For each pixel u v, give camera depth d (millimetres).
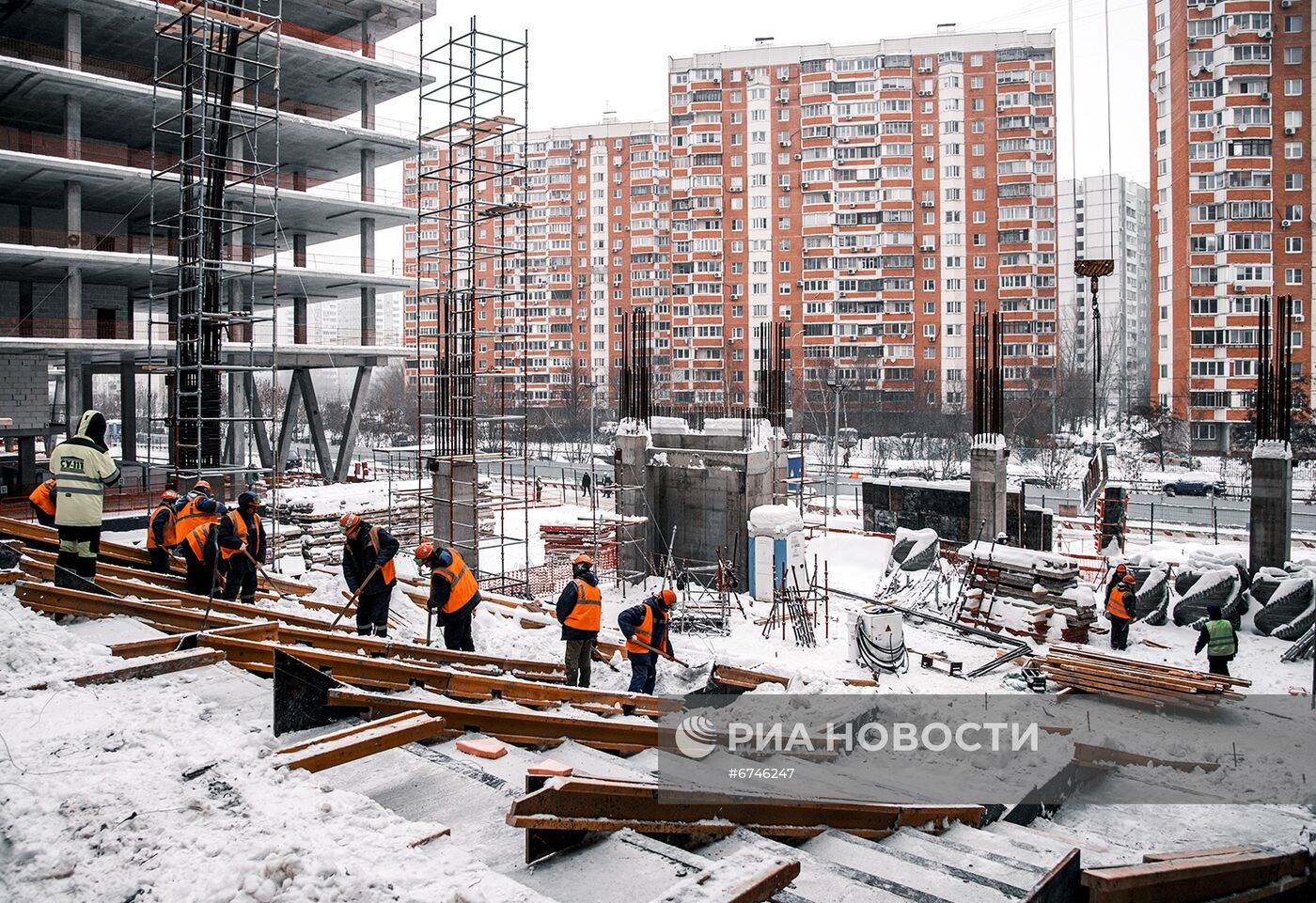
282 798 4062
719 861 3838
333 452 68188
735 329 69938
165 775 4191
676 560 20641
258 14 16297
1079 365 72875
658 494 20875
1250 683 12258
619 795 4250
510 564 22484
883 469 47062
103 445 9180
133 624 7516
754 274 69500
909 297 66875
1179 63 52406
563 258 83500
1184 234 51938
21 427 33344
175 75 36594
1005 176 65625
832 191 67750
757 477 19875
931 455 50781
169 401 19359
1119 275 89875
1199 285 51438
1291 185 50156
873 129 67062
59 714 5059
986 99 66000
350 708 5438
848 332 67500
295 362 37500
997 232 65875
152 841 3545
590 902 3479
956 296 66375
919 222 66812
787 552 18375
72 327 31531
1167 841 8148
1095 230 91562
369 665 6711
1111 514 24359
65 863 3346
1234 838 8195
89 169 31188
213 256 15727
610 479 29328
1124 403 72188
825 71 67438
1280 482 17891
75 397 33188
